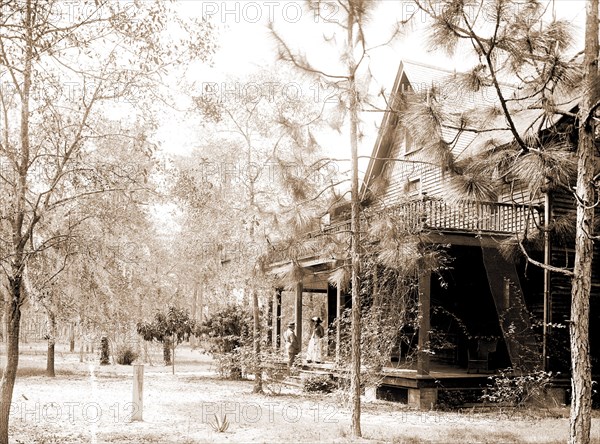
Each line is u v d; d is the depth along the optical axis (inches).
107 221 397.7
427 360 636.1
